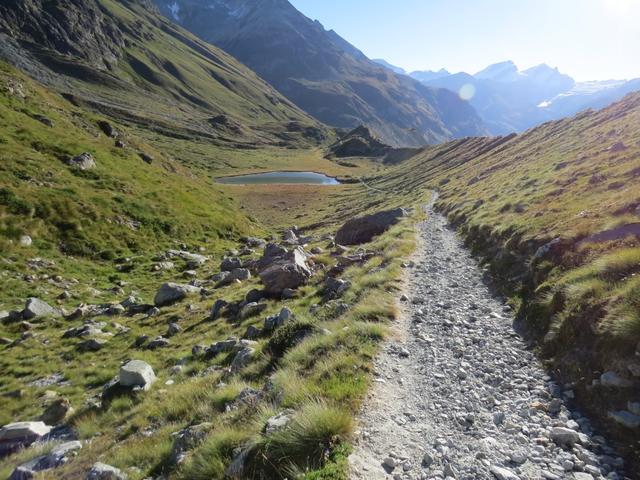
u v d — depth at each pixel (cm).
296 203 12031
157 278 3300
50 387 1603
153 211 4500
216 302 2350
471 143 13425
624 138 3369
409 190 9681
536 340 1177
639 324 834
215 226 5091
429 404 903
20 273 2742
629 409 748
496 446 746
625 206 1603
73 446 1106
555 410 844
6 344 2008
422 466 692
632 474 646
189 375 1521
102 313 2484
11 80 5422
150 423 1170
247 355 1394
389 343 1223
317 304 1878
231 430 823
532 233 1908
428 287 1869
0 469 1053
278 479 656
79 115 6288
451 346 1219
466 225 3259
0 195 3216
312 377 990
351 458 679
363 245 3500
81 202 3797
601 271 1162
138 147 6862
